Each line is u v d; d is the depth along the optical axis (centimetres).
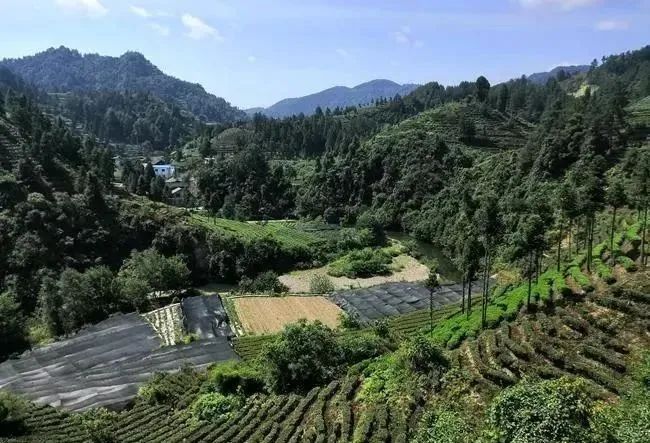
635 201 6919
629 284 4591
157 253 10112
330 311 8362
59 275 9044
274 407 4550
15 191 9844
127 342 7212
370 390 4272
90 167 12062
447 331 5528
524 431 2169
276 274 11025
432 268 9344
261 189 16138
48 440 4397
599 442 2080
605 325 4103
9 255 8956
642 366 3152
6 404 4712
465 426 2866
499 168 12469
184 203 15925
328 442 3638
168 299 9688
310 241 12725
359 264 11162
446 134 17062
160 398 5325
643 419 2153
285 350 5112
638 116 13712
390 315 7844
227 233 11694
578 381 2623
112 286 8788
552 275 5744
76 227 10062
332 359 5178
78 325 8312
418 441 2917
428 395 3884
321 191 15975
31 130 12112
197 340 7150
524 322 4544
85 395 5594
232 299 9025
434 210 13425
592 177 6169
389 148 15988
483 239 6269
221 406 4797
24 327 7900
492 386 3681
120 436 4509
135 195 12706
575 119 11381
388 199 14912
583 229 7769
